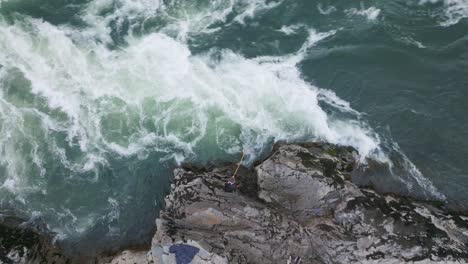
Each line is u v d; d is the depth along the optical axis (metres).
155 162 29.45
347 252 24.28
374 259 24.08
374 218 25.50
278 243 24.38
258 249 24.12
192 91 32.00
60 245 26.62
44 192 28.48
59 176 29.02
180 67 33.03
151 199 28.28
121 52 33.56
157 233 24.64
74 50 33.47
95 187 28.73
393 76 32.75
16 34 33.91
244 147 29.86
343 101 31.78
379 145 29.89
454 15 35.50
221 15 35.56
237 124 30.80
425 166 29.19
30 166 29.30
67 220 27.53
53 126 30.59
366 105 31.56
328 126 30.66
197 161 29.38
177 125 30.81
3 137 30.06
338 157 29.03
